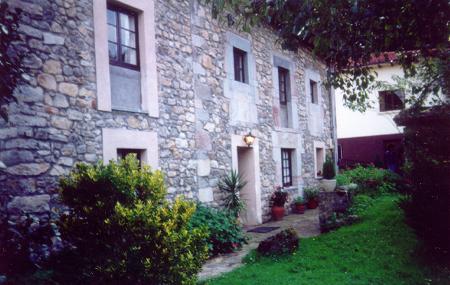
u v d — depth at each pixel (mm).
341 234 6090
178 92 6363
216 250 5746
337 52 4641
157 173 4047
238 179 7422
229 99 7660
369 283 4023
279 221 8555
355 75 4922
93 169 3822
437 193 4762
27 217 3797
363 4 3844
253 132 8375
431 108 6473
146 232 3396
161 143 5938
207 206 6680
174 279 3363
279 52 9688
